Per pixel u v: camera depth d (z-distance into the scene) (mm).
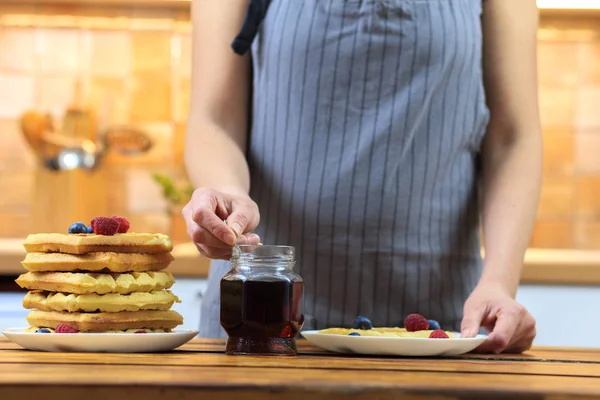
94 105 3441
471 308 1320
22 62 3453
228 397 759
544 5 3359
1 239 3395
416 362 1063
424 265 1570
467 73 1582
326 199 1549
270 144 1606
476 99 1608
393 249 1548
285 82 1572
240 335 1113
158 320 1189
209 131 1571
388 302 1559
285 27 1568
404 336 1207
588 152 3443
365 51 1529
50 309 1174
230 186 1404
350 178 1541
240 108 1653
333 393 766
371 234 1542
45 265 1168
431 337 1203
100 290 1146
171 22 3461
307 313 1563
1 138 3436
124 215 3420
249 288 1111
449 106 1571
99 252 1162
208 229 1140
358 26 1529
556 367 1047
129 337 1091
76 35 3457
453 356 1193
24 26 3447
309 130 1560
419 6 1538
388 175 1537
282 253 1128
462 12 1583
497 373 948
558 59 3457
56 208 3197
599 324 2760
